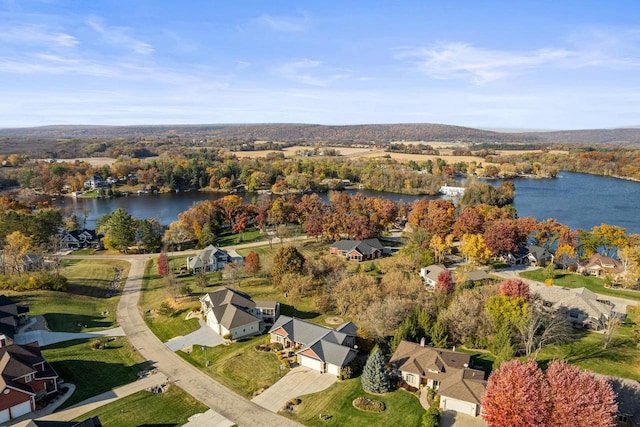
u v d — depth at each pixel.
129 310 86.62
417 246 116.69
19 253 106.12
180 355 67.06
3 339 66.69
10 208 162.75
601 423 40.62
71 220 154.88
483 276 98.06
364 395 54.69
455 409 51.38
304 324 70.06
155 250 133.62
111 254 131.38
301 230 155.62
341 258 119.62
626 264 106.44
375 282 88.06
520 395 42.88
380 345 67.62
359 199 174.88
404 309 71.62
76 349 68.00
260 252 126.44
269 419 50.75
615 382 50.81
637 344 67.25
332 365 59.88
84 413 52.09
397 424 49.09
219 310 75.62
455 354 59.06
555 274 109.50
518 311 66.06
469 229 130.12
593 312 75.88
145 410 52.66
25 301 84.06
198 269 110.38
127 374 61.53
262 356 65.25
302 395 55.31
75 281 102.94
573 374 44.44
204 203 161.50
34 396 52.78
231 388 57.62
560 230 129.38
